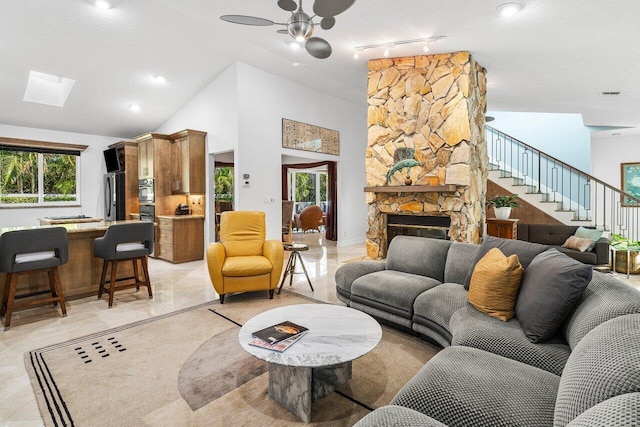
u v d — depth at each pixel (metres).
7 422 1.74
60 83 5.85
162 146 6.23
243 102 5.58
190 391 2.02
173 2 3.55
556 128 7.42
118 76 5.41
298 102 6.53
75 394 1.98
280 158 6.23
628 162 7.55
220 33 4.61
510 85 5.04
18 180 6.48
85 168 7.06
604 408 0.78
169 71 5.48
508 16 3.08
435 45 3.98
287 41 4.49
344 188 7.68
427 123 4.46
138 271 4.32
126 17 4.18
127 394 1.98
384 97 4.80
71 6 3.92
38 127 6.47
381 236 4.98
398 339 2.71
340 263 5.71
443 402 1.29
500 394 1.28
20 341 2.68
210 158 6.10
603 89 4.86
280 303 3.63
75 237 3.79
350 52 4.41
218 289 3.57
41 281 3.55
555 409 1.07
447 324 2.27
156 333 2.84
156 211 6.15
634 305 1.38
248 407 1.87
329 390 1.98
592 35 3.28
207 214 6.10
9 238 2.87
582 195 7.09
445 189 4.05
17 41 4.33
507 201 5.71
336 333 1.99
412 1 2.99
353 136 7.89
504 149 7.85
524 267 2.28
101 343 2.65
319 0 2.28
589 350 1.12
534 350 1.66
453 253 2.96
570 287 1.70
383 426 1.09
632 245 5.18
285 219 7.61
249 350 1.77
